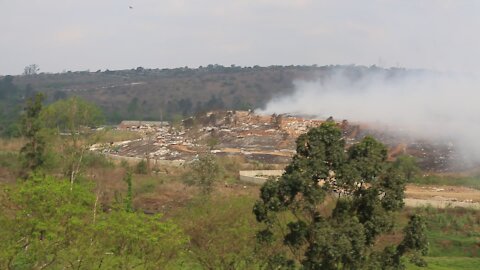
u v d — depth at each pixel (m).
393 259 24.80
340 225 23.86
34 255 24.95
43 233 26.16
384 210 24.78
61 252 25.44
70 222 25.73
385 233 25.66
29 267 25.84
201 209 33.06
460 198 73.06
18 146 103.94
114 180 77.25
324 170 24.69
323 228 23.56
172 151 115.50
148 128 157.75
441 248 54.44
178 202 66.62
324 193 24.78
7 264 24.70
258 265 29.58
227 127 142.00
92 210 30.00
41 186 26.95
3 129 136.12
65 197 27.48
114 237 26.80
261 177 84.94
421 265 25.39
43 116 71.81
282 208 24.95
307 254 24.67
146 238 26.83
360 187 25.03
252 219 31.05
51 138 71.94
